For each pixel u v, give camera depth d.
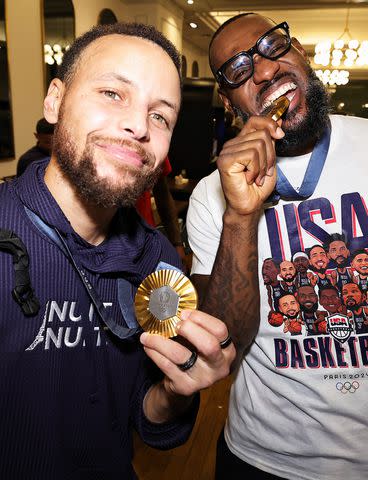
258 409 1.13
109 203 0.72
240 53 1.21
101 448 0.84
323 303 1.05
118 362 0.85
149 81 0.74
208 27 9.78
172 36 8.23
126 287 0.85
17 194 0.76
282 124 1.11
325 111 1.12
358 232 1.06
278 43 1.19
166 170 2.64
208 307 1.04
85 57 0.76
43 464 0.75
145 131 0.72
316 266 1.07
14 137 4.44
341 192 1.08
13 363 0.71
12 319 0.70
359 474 1.06
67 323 0.76
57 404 0.76
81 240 0.78
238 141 0.91
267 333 1.09
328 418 1.04
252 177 0.89
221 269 1.02
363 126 1.16
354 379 1.03
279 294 1.08
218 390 2.81
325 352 1.04
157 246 0.95
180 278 0.74
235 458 1.22
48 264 0.74
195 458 2.19
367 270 1.04
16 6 4.29
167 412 0.89
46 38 4.84
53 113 0.81
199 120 6.05
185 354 0.71
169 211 2.75
